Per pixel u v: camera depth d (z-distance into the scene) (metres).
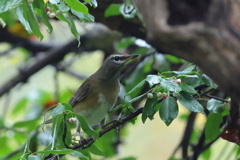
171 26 4.73
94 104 11.47
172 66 12.99
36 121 12.00
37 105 15.01
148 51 12.51
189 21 4.73
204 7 4.72
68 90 14.27
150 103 7.77
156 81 7.45
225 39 4.67
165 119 7.54
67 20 7.50
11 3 7.11
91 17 7.72
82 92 11.44
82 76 16.38
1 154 12.97
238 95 5.05
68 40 15.80
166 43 4.87
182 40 4.74
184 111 15.07
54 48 15.30
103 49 15.12
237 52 4.68
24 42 15.58
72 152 7.12
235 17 4.71
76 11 7.53
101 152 8.38
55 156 7.89
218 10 4.69
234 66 4.73
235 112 7.47
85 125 7.70
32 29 7.47
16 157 12.04
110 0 10.94
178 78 7.87
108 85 11.52
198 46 4.75
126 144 16.23
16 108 15.30
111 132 12.62
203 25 4.68
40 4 7.44
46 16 7.48
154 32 4.83
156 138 17.47
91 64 17.77
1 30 15.02
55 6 7.49
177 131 17.44
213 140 8.63
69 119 7.64
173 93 7.75
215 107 8.17
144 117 7.73
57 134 7.73
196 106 7.57
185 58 5.05
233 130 7.88
